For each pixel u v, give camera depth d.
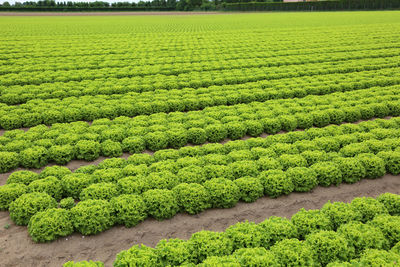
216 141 18.58
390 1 96.06
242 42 46.81
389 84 27.00
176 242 9.46
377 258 8.52
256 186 12.88
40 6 134.12
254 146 16.83
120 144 16.98
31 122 20.05
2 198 11.97
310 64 32.94
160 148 17.42
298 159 14.76
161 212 11.83
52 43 46.59
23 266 9.88
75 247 10.66
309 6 114.69
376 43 42.16
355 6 104.06
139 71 30.66
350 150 15.73
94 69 32.31
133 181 12.99
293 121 19.62
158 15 118.31
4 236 11.02
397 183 14.66
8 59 35.69
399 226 9.89
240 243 9.62
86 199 11.91
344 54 36.28
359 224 10.04
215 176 13.67
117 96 24.09
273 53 38.16
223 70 31.06
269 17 94.31
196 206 12.24
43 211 11.06
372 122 19.52
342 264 8.54
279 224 10.09
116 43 46.97
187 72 31.08
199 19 95.44
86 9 137.12
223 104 23.42
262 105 22.41
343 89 26.17
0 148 15.90
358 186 14.41
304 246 9.16
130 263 8.49
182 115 20.75
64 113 20.69
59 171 13.77
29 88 25.67
